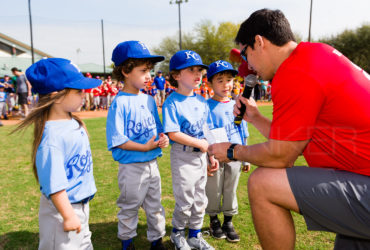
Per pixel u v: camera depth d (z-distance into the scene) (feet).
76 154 5.25
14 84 40.32
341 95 4.26
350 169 4.58
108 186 11.23
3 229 7.91
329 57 4.48
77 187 5.27
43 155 4.79
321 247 6.98
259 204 4.92
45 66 5.15
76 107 5.46
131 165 6.79
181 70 7.67
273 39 4.83
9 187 11.10
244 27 5.15
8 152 16.99
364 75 4.62
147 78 7.36
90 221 8.48
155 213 7.07
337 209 4.46
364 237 4.60
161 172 12.84
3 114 35.88
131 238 6.91
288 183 4.68
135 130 7.06
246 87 6.43
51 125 5.01
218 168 7.62
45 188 4.76
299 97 4.32
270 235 4.97
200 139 7.32
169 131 7.12
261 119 6.61
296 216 8.74
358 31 111.24
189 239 7.38
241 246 7.23
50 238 5.07
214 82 8.59
